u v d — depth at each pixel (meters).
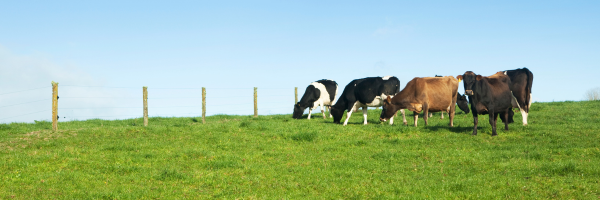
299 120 20.12
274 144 13.02
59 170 9.49
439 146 12.04
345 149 12.08
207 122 19.36
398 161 10.37
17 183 8.32
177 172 8.97
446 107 15.01
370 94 16.69
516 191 7.43
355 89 17.08
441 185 7.92
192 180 8.53
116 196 7.36
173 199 7.29
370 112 23.59
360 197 7.29
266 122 17.34
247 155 11.38
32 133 14.51
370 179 8.62
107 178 8.77
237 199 7.25
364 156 11.09
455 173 9.02
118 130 14.92
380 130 14.77
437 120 18.48
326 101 21.47
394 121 18.69
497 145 11.81
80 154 11.27
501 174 8.77
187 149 11.94
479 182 8.12
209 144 13.04
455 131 14.17
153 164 10.28
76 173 9.08
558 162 9.34
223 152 11.88
